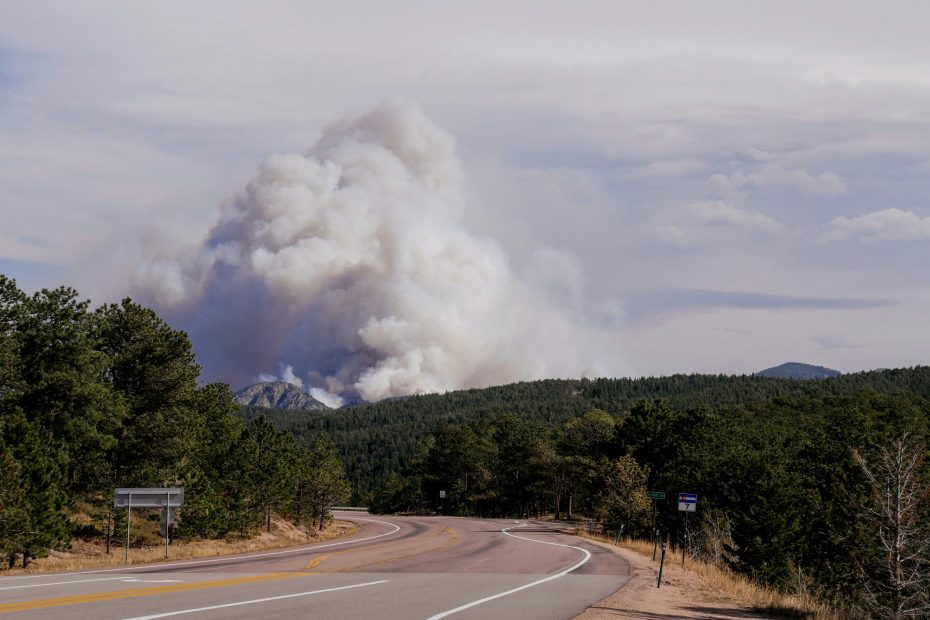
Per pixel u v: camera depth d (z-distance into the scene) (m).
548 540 51.66
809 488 66.44
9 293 44.03
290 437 78.81
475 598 19.27
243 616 14.63
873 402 130.50
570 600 19.95
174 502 35.50
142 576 23.28
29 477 36.69
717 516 59.66
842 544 58.00
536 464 127.62
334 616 15.12
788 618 22.20
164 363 51.38
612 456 85.81
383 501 159.75
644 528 67.44
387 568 28.34
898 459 42.81
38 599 16.34
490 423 177.50
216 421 64.94
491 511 145.00
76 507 48.38
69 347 44.84
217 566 28.83
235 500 58.75
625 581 26.23
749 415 116.50
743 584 28.95
